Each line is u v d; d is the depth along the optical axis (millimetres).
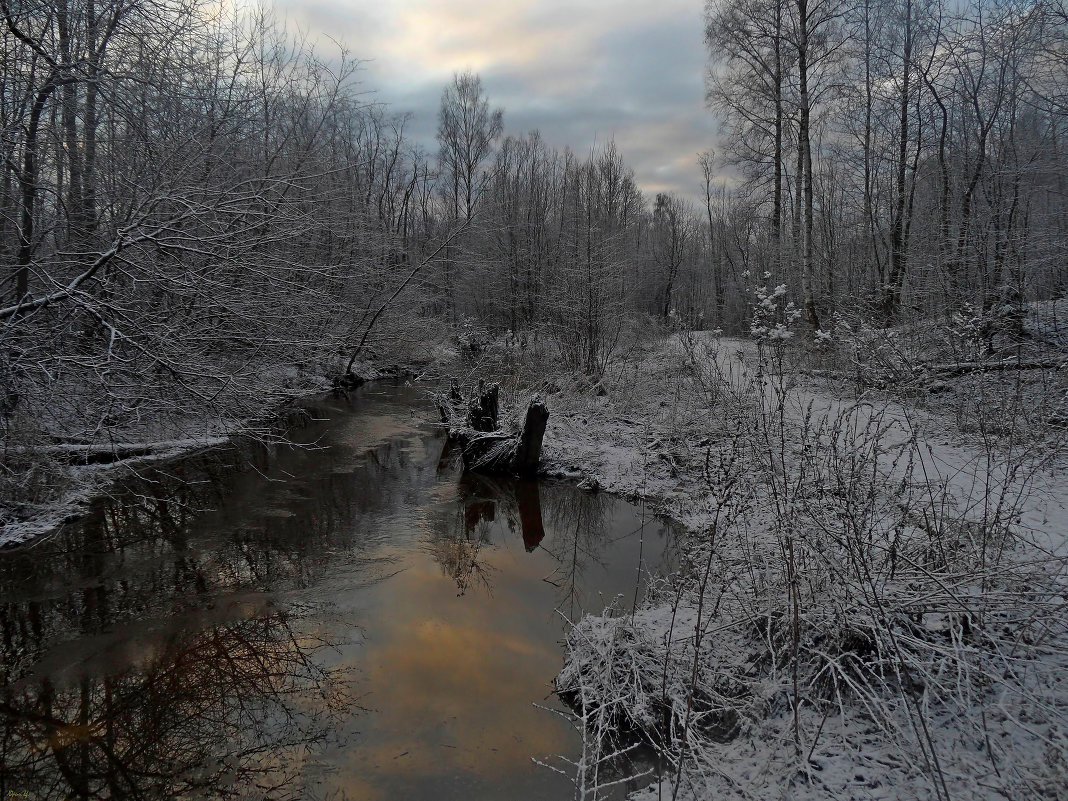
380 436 14344
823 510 4652
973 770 3113
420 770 3967
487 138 37812
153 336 8531
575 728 4363
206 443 11797
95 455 10008
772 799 3277
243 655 5332
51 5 8305
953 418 9195
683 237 46406
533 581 6926
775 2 17359
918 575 4137
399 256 25484
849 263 21797
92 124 9461
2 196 8711
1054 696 3412
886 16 17734
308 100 15633
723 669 4520
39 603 6164
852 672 3965
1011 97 14555
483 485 10594
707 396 11602
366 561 7363
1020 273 13117
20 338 7945
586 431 12719
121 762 4117
